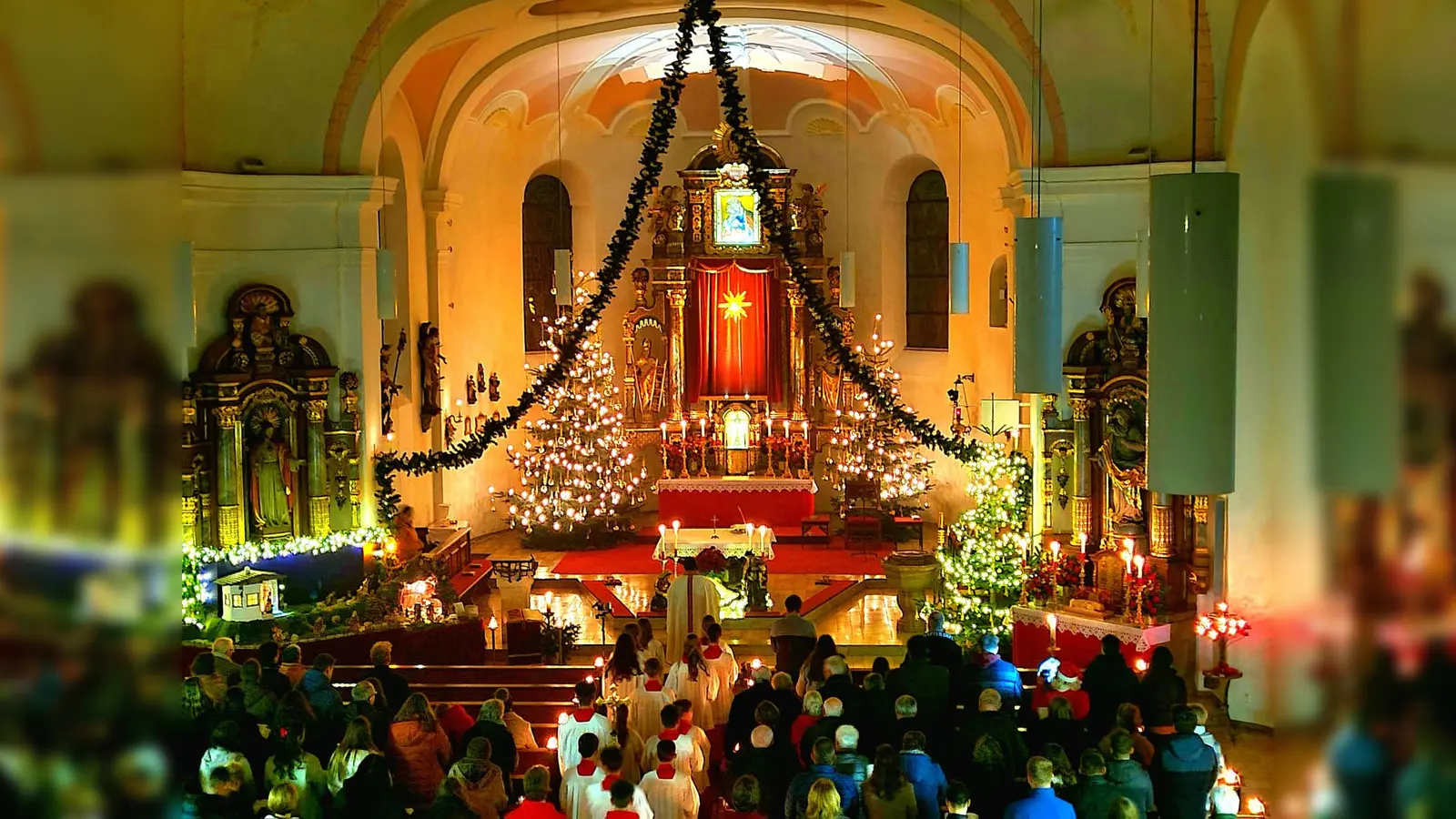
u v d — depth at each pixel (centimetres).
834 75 2900
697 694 1373
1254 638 1438
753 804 905
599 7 2311
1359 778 328
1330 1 372
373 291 2130
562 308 3089
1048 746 952
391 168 2414
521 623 2009
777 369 3114
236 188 1998
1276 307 636
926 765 930
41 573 255
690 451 3062
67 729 256
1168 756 962
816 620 2309
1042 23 1939
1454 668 321
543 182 3061
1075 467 1991
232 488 1998
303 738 1051
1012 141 2183
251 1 1941
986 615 2086
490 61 2481
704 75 3011
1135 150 1955
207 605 1931
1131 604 1789
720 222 3088
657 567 2656
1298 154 535
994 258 2667
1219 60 1775
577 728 1151
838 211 3138
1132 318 1934
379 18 2006
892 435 2927
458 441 2709
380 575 2089
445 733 1128
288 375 2048
